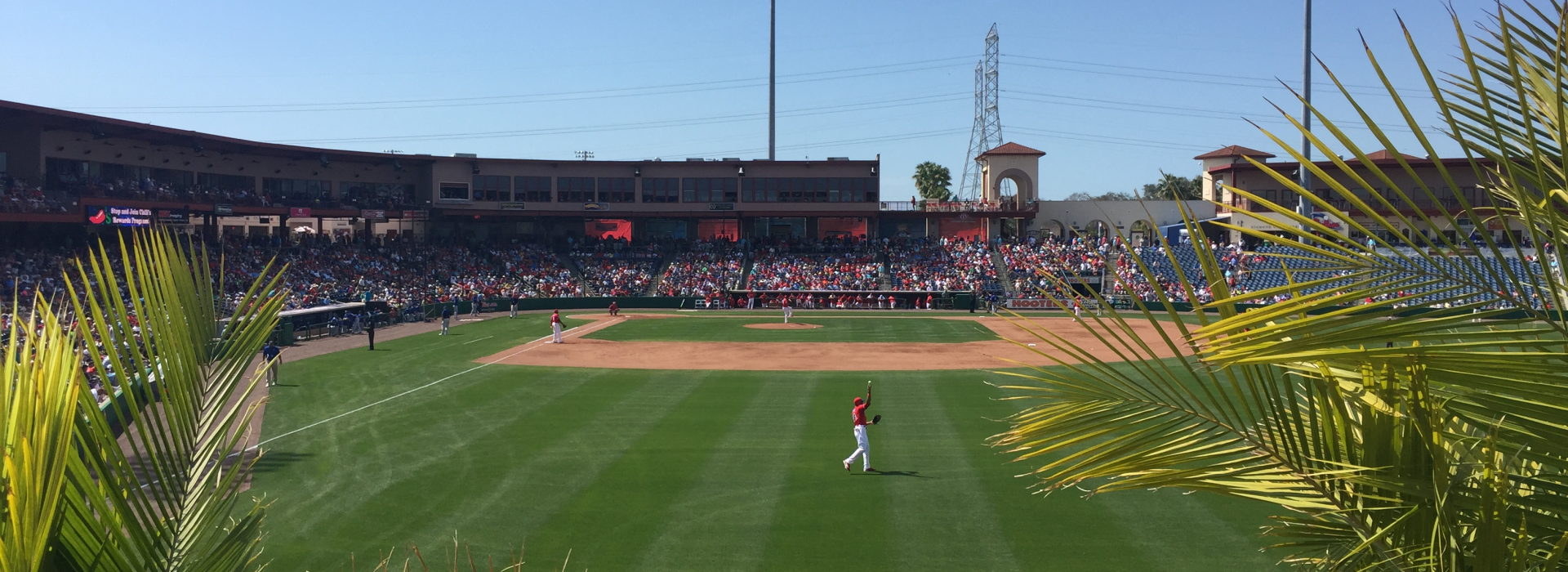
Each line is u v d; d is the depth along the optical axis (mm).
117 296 3408
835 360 35094
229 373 3957
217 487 3760
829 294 68000
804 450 19578
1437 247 2867
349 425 22422
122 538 3191
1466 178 51281
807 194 77750
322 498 16094
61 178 48844
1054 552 13109
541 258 73938
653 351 38031
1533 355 2736
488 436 21078
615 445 20109
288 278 54688
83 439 3076
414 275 64875
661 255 76438
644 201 77250
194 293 3912
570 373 31469
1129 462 3830
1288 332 2934
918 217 78188
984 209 77062
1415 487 3219
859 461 18625
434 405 25156
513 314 58406
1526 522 3045
